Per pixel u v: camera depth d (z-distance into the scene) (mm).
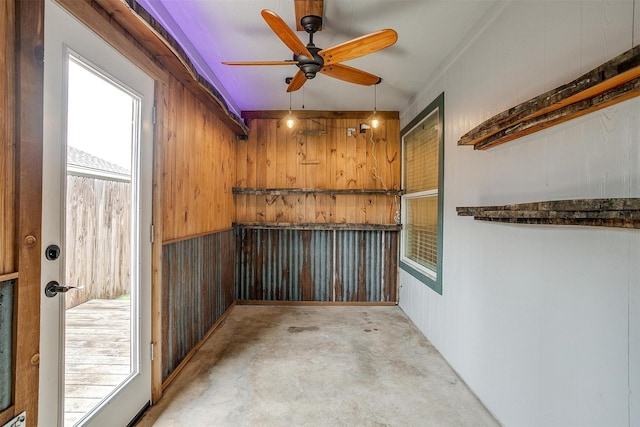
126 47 1671
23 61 1085
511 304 1740
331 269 4191
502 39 1853
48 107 1211
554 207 1271
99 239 3100
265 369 2434
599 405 1202
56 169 1259
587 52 1271
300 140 4188
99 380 1765
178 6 1964
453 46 2434
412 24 2137
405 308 3850
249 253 4199
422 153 3438
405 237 4066
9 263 1059
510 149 1758
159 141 2023
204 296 2967
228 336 3098
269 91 3469
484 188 2027
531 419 1569
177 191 2371
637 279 1070
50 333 1241
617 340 1136
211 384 2215
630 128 1090
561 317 1387
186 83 2424
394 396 2092
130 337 1836
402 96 3604
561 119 1338
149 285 1945
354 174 4207
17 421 1085
